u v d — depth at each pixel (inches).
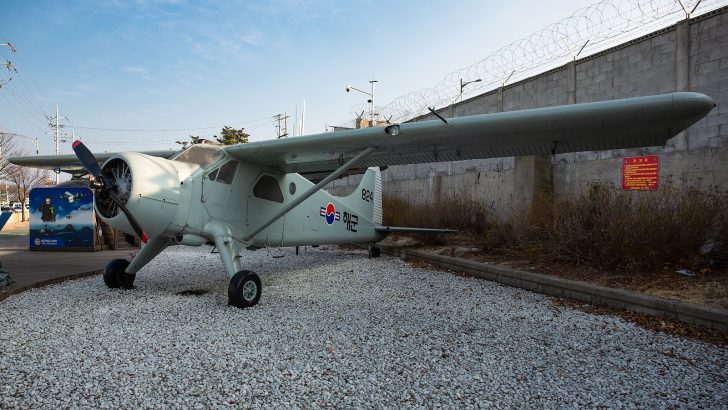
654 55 286.7
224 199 230.4
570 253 266.1
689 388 110.8
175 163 215.2
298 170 271.1
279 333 153.8
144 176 192.2
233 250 217.2
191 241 219.0
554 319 176.7
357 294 225.6
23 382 109.2
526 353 136.2
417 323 168.7
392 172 604.1
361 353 134.0
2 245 505.0
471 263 285.0
